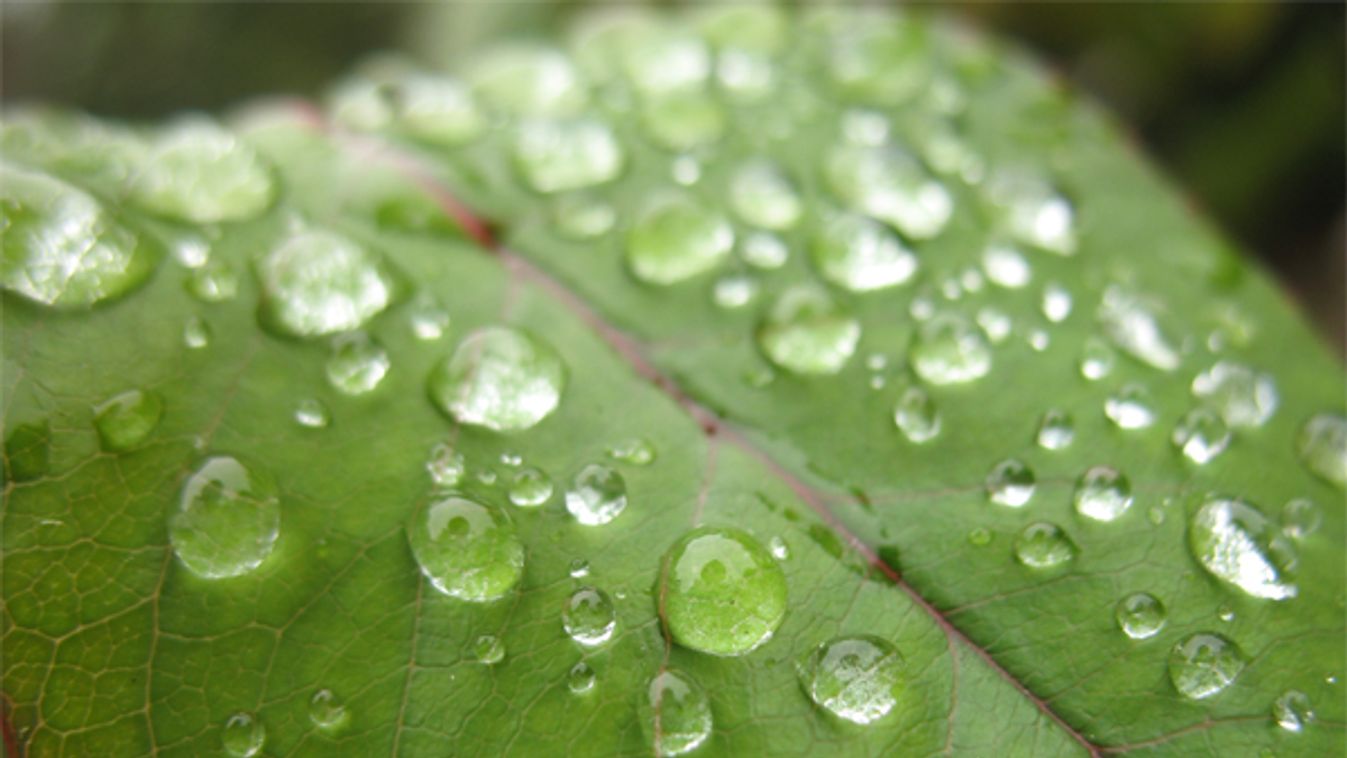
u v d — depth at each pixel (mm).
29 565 82
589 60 104
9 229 87
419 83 103
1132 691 82
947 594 84
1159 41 140
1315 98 139
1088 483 86
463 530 84
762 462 87
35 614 81
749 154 99
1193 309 93
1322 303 143
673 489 86
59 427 84
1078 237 96
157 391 85
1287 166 141
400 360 88
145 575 82
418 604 83
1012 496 86
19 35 161
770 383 89
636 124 100
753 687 82
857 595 84
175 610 82
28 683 81
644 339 91
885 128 101
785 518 85
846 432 88
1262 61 140
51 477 83
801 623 83
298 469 85
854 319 92
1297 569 85
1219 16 136
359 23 158
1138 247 95
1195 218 97
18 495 82
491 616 83
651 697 81
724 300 92
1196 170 143
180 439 84
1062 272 94
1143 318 92
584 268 93
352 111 100
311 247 91
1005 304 92
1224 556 85
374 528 84
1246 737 81
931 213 96
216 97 162
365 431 86
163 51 161
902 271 94
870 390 89
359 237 93
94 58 161
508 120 100
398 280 91
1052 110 102
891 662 82
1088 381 90
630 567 84
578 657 82
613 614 83
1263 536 85
